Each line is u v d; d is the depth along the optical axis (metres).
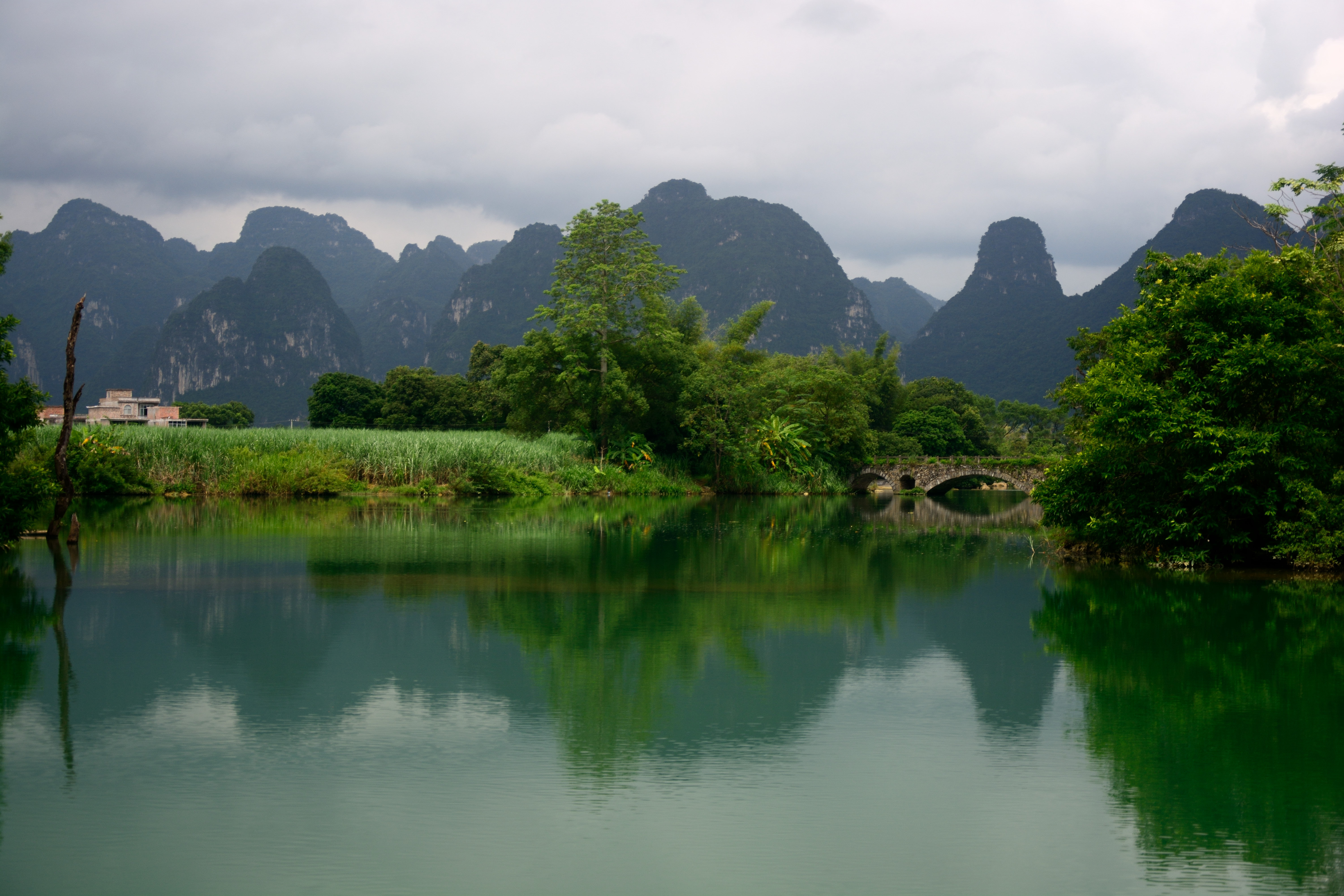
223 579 20.89
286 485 42.31
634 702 12.48
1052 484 26.61
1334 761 10.48
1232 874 7.86
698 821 8.78
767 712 12.09
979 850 8.27
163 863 7.80
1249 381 23.25
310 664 14.02
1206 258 27.92
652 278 59.62
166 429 43.75
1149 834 8.62
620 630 16.72
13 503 23.28
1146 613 18.84
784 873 7.81
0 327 21.48
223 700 12.23
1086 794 9.55
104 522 31.53
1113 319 27.69
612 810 8.98
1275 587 21.97
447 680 13.31
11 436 23.64
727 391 61.19
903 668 14.39
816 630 17.06
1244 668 14.51
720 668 14.26
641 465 58.25
